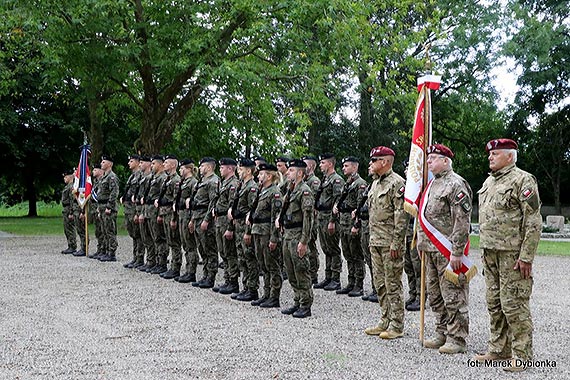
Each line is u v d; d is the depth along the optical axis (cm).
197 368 584
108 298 933
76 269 1235
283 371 576
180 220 1091
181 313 834
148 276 1158
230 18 1825
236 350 648
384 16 2297
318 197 1085
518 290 577
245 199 959
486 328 763
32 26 1720
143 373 569
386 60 2202
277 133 1977
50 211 4591
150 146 2048
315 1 1719
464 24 2848
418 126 696
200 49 1772
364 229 941
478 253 1688
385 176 723
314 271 1094
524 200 567
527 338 580
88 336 704
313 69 1781
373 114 2688
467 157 3766
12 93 2838
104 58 1766
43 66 2288
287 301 937
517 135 3522
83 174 1442
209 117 2194
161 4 1805
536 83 3133
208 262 1047
